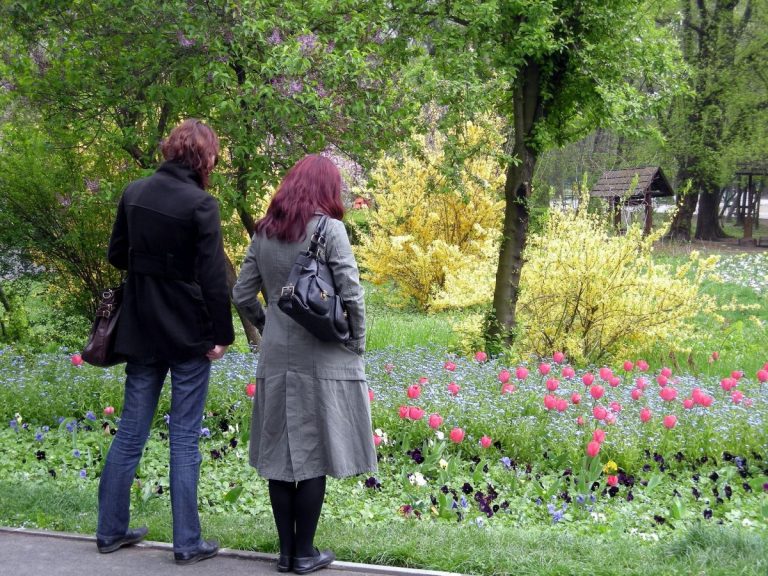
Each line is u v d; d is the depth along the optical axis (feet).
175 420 12.71
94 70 27.20
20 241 33.40
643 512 17.71
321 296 11.41
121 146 28.63
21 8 26.45
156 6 24.73
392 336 40.88
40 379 25.41
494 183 56.49
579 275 32.32
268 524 14.60
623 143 101.76
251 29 24.26
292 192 12.16
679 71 33.78
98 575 12.14
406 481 18.26
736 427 21.72
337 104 26.23
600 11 31.24
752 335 41.47
